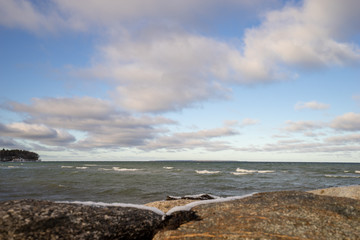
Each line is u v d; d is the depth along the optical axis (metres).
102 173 38.78
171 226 3.70
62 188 19.50
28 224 3.07
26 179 27.00
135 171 47.34
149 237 3.68
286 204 4.05
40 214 3.25
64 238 3.12
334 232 3.21
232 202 4.32
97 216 3.54
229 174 38.72
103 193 17.17
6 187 19.69
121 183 23.41
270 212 3.77
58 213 3.36
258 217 3.62
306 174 40.56
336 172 48.03
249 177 32.50
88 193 17.14
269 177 32.78
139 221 3.68
